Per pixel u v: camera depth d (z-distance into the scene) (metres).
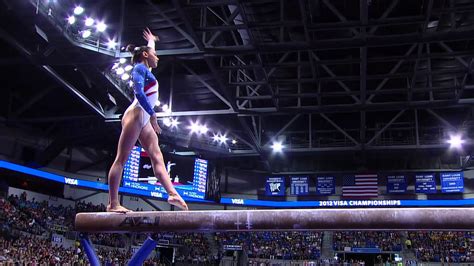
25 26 25.06
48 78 34.72
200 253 46.16
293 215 4.34
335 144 45.78
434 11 21.38
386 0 25.23
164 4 26.38
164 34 29.31
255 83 30.05
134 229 4.69
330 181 49.66
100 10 27.41
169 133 42.12
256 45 24.53
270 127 45.69
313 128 46.84
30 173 39.91
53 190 44.38
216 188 47.22
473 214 4.07
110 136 43.00
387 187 48.53
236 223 4.44
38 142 43.09
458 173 46.72
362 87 29.52
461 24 26.75
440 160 48.97
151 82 5.43
